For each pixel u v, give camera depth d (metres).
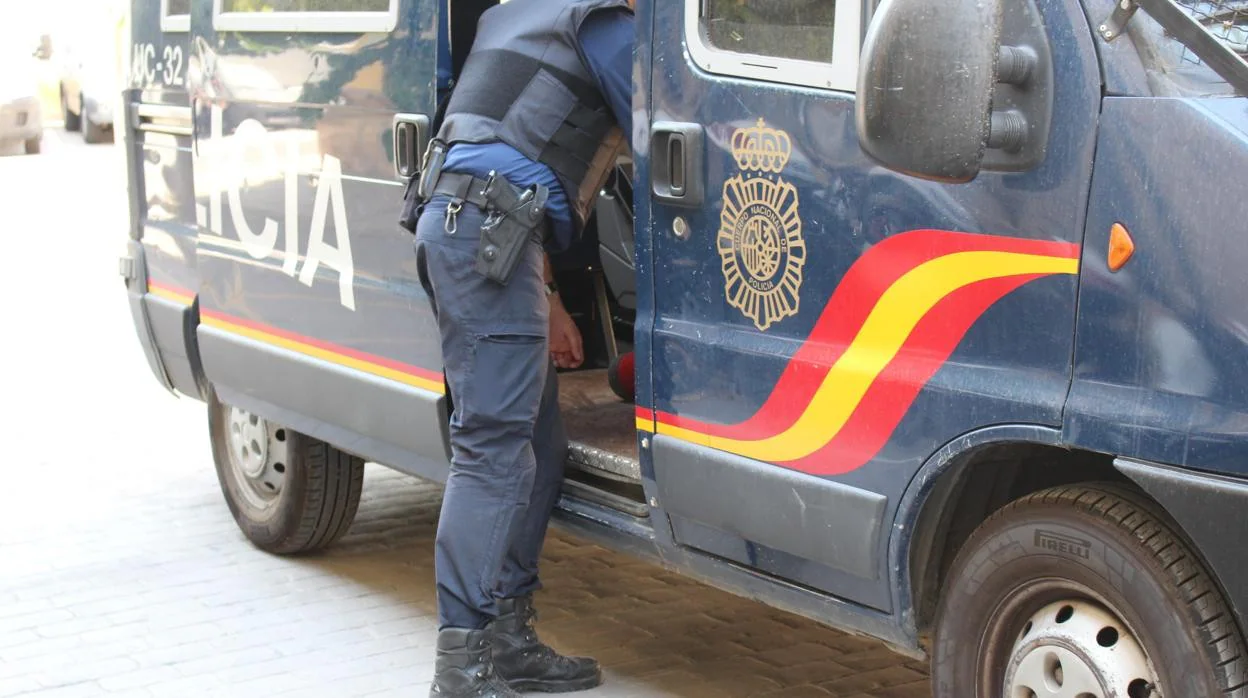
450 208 3.90
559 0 3.99
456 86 4.11
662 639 4.89
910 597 3.30
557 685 4.38
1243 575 2.67
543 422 4.25
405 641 4.84
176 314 5.76
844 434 3.32
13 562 5.62
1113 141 2.80
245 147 5.14
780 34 3.40
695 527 3.78
